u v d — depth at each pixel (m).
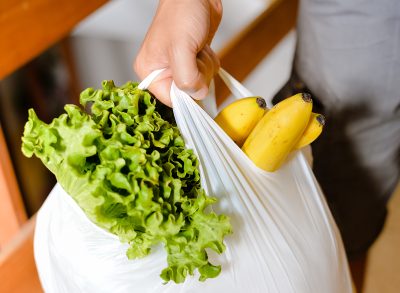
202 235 0.46
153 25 0.57
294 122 0.50
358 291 1.00
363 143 0.84
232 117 0.53
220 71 0.59
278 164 0.54
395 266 1.04
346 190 0.91
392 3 0.70
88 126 0.45
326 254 0.58
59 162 0.45
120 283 0.52
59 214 0.56
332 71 0.79
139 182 0.44
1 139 0.88
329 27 0.76
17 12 0.80
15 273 0.86
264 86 1.29
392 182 0.91
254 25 1.22
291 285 0.54
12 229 0.94
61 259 0.56
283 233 0.54
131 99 0.49
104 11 1.28
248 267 0.52
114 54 1.35
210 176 0.51
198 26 0.53
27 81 1.21
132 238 0.45
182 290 0.51
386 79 0.76
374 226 0.97
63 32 0.89
